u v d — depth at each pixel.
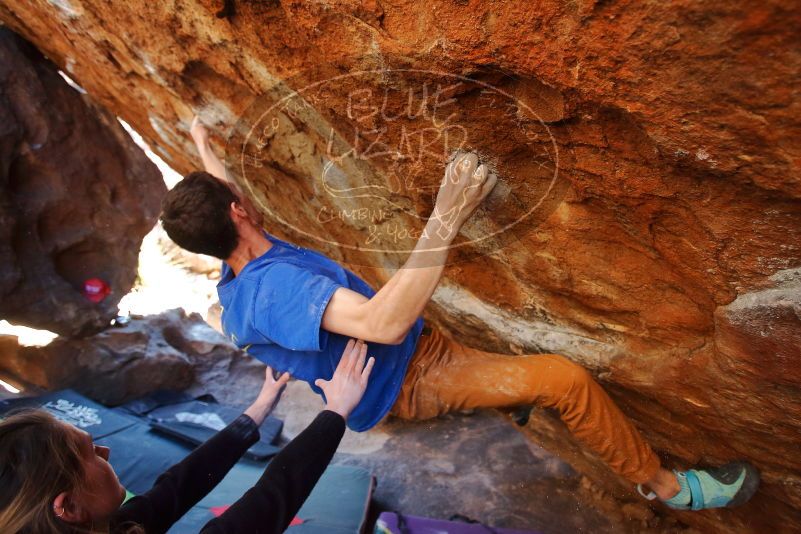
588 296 1.88
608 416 1.79
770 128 0.99
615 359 2.04
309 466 1.40
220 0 1.50
